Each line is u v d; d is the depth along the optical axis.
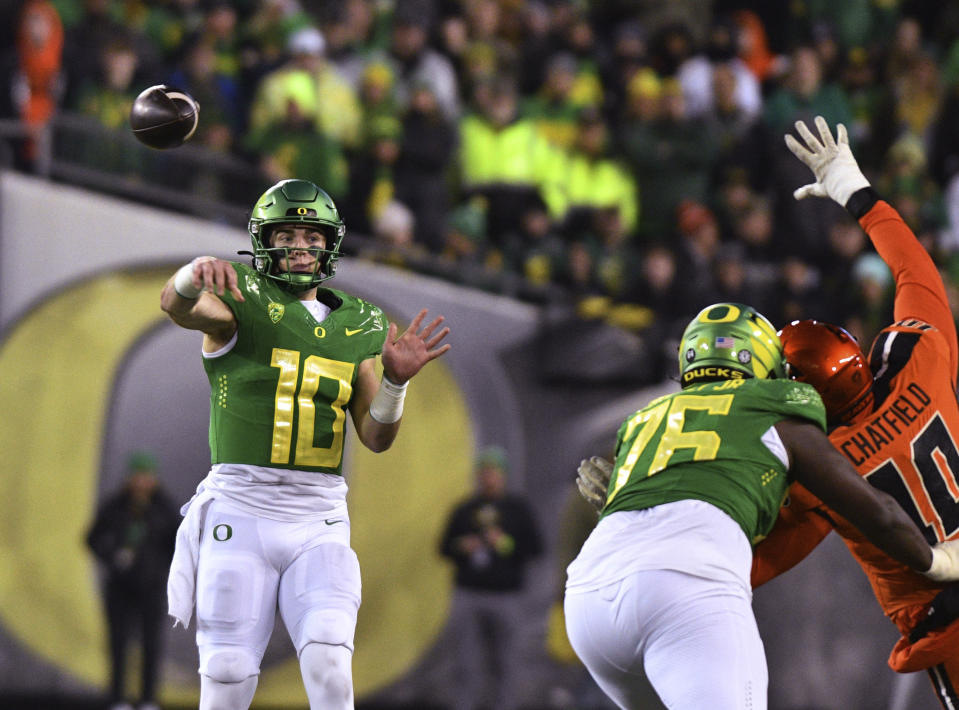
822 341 13.56
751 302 36.72
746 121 40.47
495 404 36.78
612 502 12.22
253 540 13.51
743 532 11.72
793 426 11.98
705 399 12.23
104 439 33.06
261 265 14.27
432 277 36.53
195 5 40.09
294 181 14.16
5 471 32.16
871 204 15.40
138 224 33.72
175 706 32.41
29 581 32.16
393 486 35.62
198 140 35.50
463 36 41.72
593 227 39.00
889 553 12.16
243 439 13.67
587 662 12.10
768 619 35.00
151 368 33.66
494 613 31.27
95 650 32.53
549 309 37.47
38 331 32.59
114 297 33.41
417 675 35.25
